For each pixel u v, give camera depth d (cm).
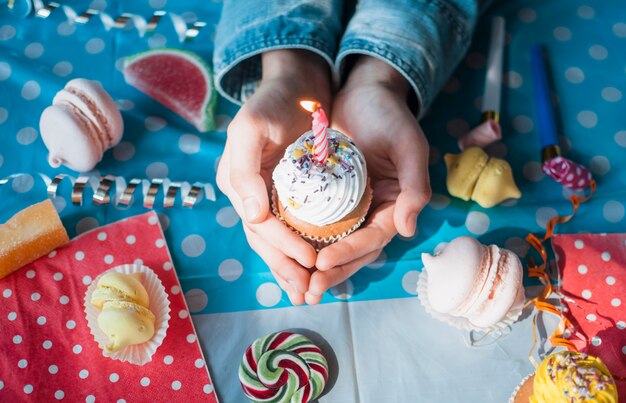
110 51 73
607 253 62
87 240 63
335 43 68
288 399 56
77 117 64
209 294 61
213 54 73
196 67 72
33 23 74
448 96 71
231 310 61
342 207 55
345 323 60
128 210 65
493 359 59
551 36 74
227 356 59
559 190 66
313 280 57
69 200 65
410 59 65
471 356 59
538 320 60
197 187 66
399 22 66
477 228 64
